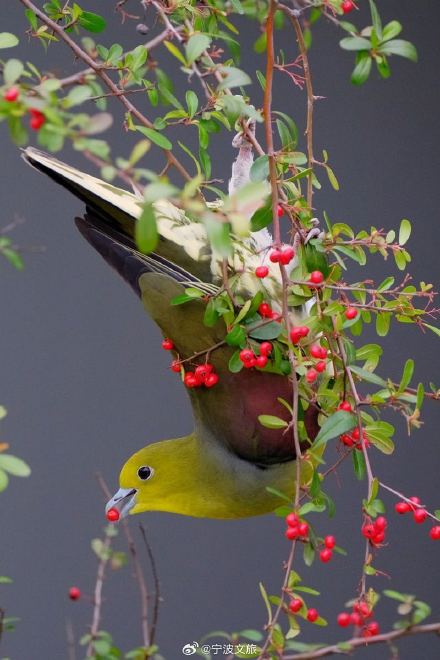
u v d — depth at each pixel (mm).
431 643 9836
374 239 4945
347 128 10711
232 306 4887
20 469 3828
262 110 4598
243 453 6266
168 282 5980
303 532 4496
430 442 10422
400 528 10227
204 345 6004
